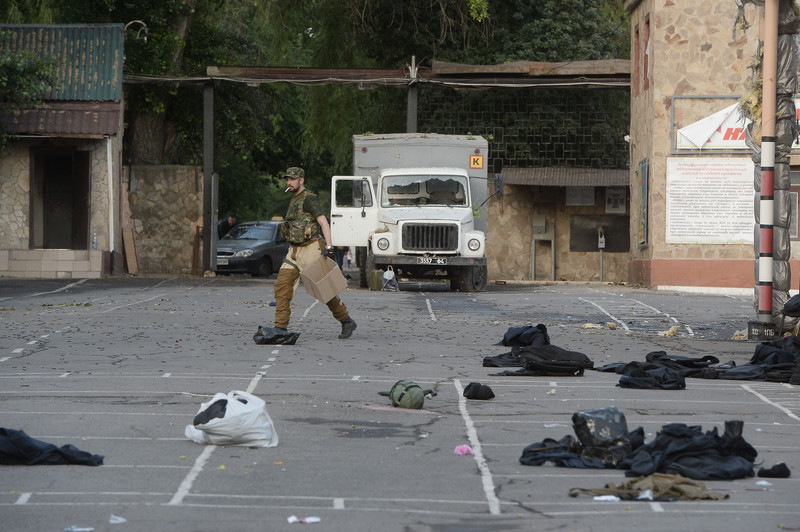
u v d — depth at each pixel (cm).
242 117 8425
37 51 6731
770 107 3531
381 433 1845
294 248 3206
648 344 3369
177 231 7231
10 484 1420
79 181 6638
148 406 2083
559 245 8081
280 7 8338
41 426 1850
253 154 11044
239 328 3594
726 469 1489
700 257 6194
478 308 4622
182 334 3394
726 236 6181
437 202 5956
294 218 3200
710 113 6209
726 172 6178
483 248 5781
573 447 1625
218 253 7738
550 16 8712
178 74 7569
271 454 1652
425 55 8744
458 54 8694
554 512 1305
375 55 8862
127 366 2656
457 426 1922
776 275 3597
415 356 2938
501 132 8594
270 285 5934
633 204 6981
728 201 6175
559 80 7200
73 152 6656
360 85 7175
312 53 9050
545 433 1856
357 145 6178
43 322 3734
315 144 9169
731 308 4753
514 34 8756
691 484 1416
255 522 1252
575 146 8606
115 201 6762
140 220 7225
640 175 6681
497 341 3362
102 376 2484
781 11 3572
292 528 1228
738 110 3731
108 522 1238
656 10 6253
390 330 3631
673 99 6228
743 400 2270
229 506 1325
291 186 3222
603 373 2680
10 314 4034
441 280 6638
